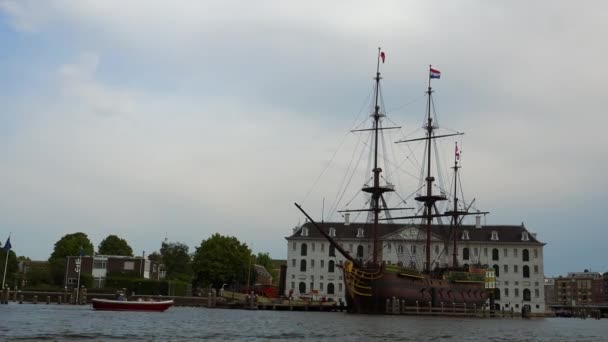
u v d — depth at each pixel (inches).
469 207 5551.2
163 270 7342.5
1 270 5482.3
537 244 6943.9
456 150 5846.5
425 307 4222.4
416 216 5009.8
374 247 4411.9
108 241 7588.6
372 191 4505.4
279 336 2044.8
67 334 1904.5
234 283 6525.6
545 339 2375.7
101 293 5428.2
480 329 2883.9
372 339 2001.7
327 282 7032.5
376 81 4670.3
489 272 5502.0
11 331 1953.7
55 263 6087.6
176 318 3065.9
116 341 1731.1
